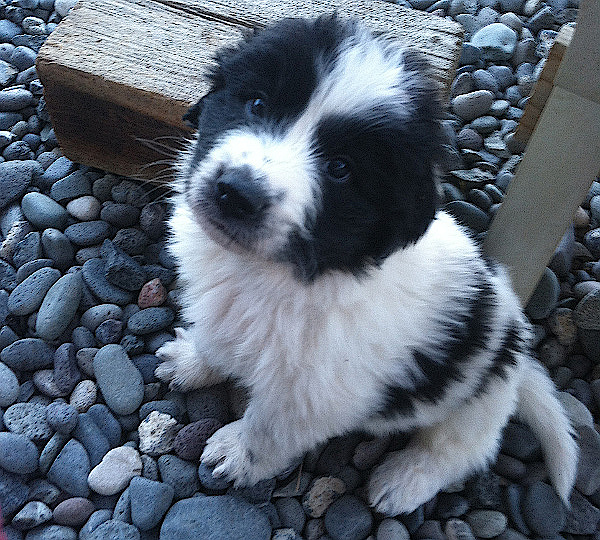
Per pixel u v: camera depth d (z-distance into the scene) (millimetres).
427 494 406
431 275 344
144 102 470
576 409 459
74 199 515
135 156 511
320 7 545
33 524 383
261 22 520
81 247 497
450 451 408
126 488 401
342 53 291
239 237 285
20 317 461
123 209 507
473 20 686
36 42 614
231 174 273
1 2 635
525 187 448
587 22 369
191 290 376
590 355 492
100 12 504
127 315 471
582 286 519
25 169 521
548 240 457
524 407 430
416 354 344
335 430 373
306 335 330
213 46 500
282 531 397
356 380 341
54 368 440
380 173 290
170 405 435
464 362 362
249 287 334
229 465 398
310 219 284
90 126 498
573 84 395
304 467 426
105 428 421
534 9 697
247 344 347
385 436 437
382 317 327
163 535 382
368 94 284
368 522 403
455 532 405
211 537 381
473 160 578
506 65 654
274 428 369
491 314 369
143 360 451
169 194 507
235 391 448
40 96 574
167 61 484
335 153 286
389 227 300
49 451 403
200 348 398
